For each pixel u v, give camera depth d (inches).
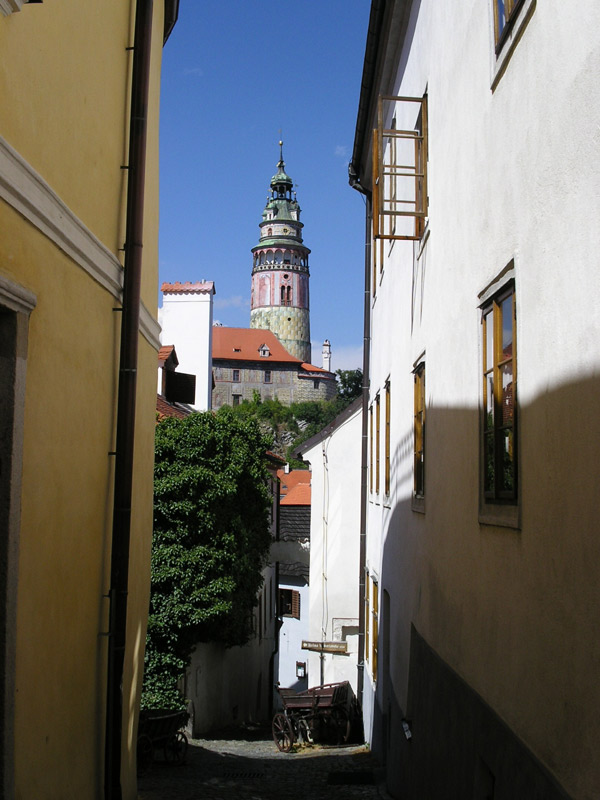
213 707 852.0
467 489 251.8
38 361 183.0
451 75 281.3
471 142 247.4
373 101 534.9
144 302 303.4
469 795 235.9
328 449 836.6
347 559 826.2
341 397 5241.1
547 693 170.7
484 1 231.9
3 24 156.7
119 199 256.5
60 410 199.8
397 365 449.7
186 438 718.5
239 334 5876.0
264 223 6653.5
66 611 209.2
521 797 184.5
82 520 221.9
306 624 1469.0
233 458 728.3
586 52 149.6
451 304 277.6
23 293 170.1
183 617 696.4
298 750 661.3
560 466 164.1
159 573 687.1
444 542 287.9
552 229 169.6
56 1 188.1
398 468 438.9
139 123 266.2
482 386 235.1
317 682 816.3
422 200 346.3
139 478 301.4
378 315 584.7
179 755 564.1
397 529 438.9
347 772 477.1
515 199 198.5
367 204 676.1
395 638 436.5
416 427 367.9
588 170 148.9
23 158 167.2
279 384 5797.2
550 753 167.8
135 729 309.7
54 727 200.5
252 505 763.4
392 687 443.8
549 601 170.6
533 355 182.1
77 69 207.5
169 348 933.2
